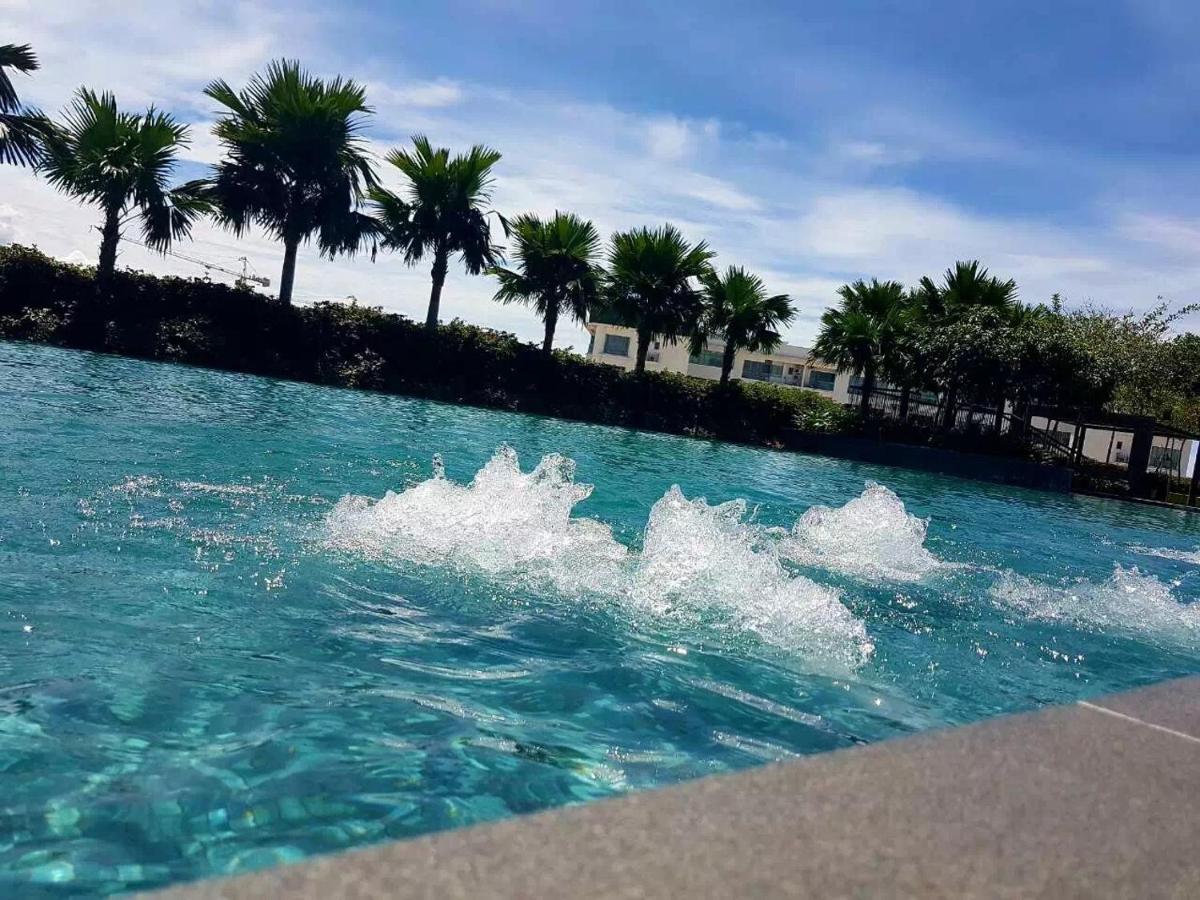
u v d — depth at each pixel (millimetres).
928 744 1599
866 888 1022
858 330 24922
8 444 6348
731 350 26031
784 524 8148
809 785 1346
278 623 3230
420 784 2072
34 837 1699
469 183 23156
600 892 954
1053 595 5461
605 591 4176
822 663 3475
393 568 4195
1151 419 22219
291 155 21438
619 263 25672
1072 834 1245
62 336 18500
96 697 2398
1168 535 13000
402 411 15859
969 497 15039
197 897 892
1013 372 22531
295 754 2176
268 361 20359
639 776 2244
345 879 947
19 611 3020
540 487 5910
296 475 6652
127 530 4316
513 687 2855
